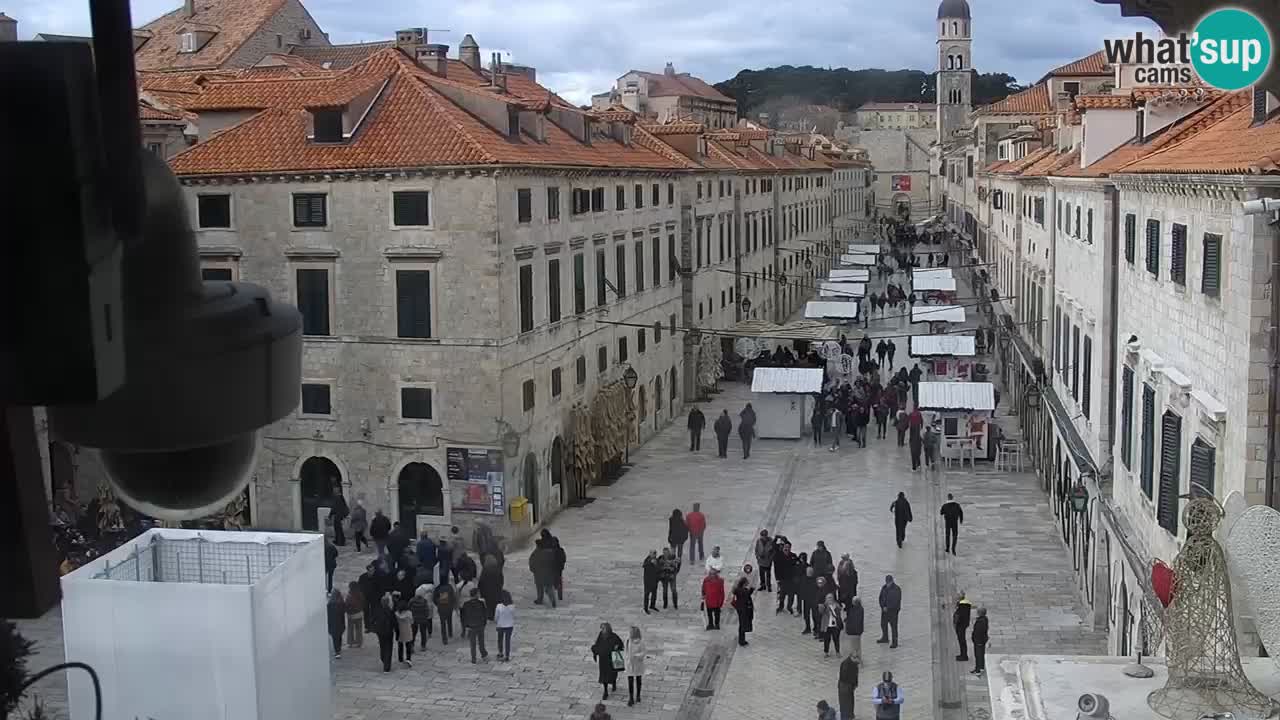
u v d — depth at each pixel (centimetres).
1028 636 2897
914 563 3509
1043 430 4344
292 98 3969
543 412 3941
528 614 3106
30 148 228
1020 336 5300
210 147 3769
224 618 1839
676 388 5872
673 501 4238
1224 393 1709
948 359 5531
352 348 3662
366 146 3616
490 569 2975
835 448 5028
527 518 3700
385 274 3603
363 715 2475
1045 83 9794
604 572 3444
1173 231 2033
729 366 6825
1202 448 1775
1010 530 3819
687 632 2980
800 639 2931
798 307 9781
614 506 4175
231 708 1855
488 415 3569
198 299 284
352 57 7375
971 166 10575
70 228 230
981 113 9594
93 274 233
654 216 5384
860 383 5750
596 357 4544
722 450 4909
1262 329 1565
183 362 273
